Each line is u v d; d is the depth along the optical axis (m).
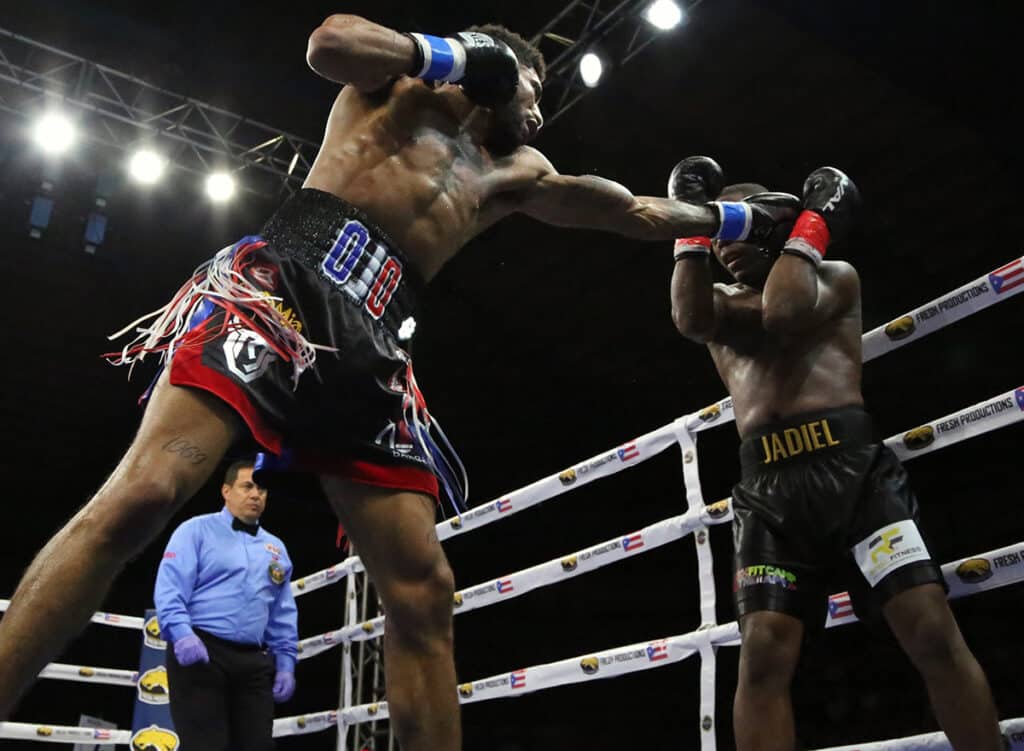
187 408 1.47
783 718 2.04
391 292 1.70
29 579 1.31
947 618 1.97
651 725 10.69
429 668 1.75
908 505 2.10
